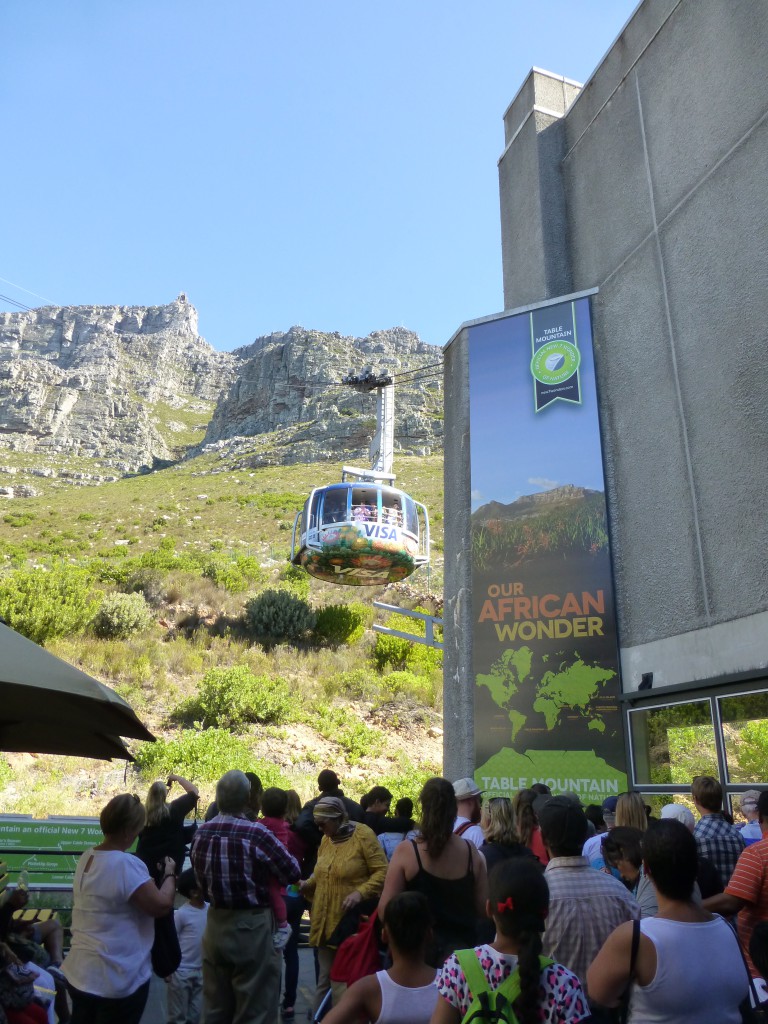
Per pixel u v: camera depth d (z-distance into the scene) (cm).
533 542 1073
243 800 444
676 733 880
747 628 793
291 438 10369
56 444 14512
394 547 2250
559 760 969
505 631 1054
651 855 263
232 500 6800
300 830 576
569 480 1072
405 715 2402
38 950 400
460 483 1176
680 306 954
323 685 2536
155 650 2548
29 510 6750
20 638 345
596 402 1083
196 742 1833
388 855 572
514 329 1181
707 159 935
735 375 850
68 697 381
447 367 1290
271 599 3020
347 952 369
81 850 733
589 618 1006
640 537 984
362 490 2275
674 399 948
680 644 889
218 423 14538
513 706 1018
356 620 3064
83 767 1709
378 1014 262
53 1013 365
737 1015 246
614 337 1084
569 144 1260
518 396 1148
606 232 1128
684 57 997
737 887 354
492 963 240
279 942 477
